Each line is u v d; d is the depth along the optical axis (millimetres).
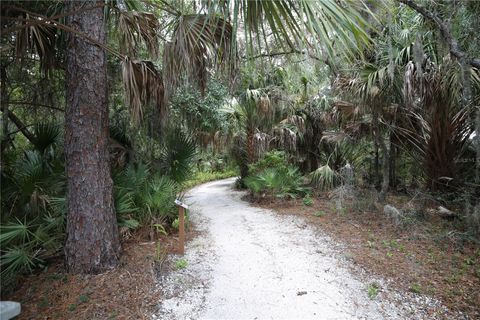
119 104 5293
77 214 2844
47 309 2361
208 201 7598
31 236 3014
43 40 3162
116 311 2344
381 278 2791
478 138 3750
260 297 2561
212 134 8547
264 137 8312
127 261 3148
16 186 3256
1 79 3824
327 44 1660
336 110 6418
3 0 2201
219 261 3332
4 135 3875
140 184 4230
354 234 4074
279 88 7672
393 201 5531
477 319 2117
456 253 3215
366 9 1879
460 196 4328
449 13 3406
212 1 1836
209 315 2318
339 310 2336
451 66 3670
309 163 8586
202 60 2629
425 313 2232
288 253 3531
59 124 4293
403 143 5664
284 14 1818
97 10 2797
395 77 4348
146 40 3318
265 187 6910
